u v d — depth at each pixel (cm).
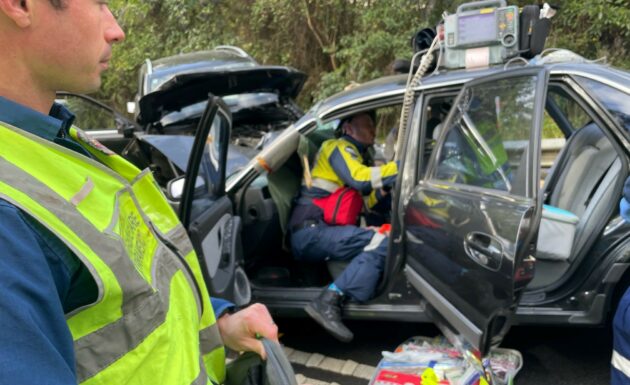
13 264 60
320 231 303
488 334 219
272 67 508
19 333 58
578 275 240
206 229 222
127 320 76
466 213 229
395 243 270
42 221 66
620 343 168
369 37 806
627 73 241
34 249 63
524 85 221
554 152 428
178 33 1017
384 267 279
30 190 68
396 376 239
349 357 297
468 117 249
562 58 266
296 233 311
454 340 249
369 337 314
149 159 456
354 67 844
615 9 664
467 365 233
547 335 296
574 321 240
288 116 582
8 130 71
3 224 62
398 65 335
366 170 293
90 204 77
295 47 970
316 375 283
